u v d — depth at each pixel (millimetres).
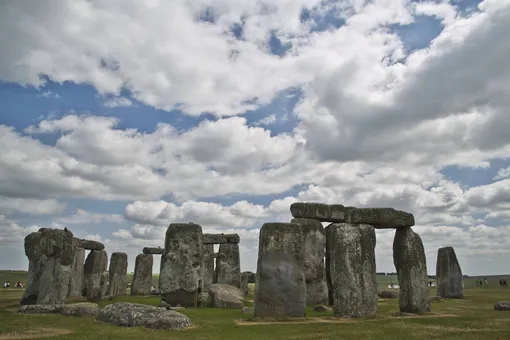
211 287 22766
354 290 15141
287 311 14703
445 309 18141
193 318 15617
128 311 13172
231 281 30891
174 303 20609
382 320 14305
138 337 10750
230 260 31438
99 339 10344
